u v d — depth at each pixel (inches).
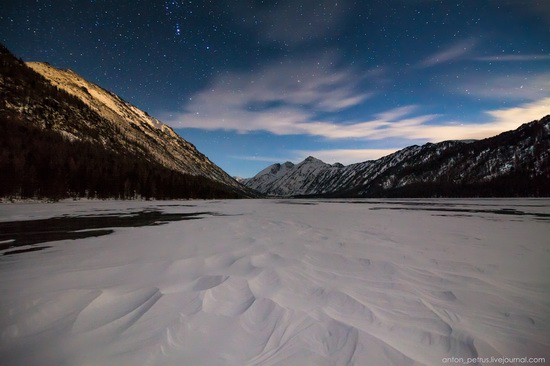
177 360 104.7
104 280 192.7
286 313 145.3
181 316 137.3
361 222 655.1
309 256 283.9
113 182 2236.7
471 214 933.8
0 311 135.8
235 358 107.0
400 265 251.3
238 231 485.7
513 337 127.4
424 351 115.3
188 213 948.6
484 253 303.1
